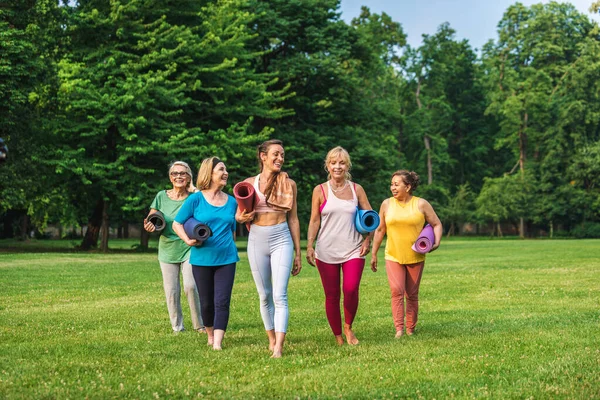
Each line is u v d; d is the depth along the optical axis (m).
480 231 73.00
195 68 28.31
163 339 6.77
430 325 7.60
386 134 50.66
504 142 68.31
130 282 13.37
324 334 7.12
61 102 26.67
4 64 24.14
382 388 4.61
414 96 68.38
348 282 6.45
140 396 4.40
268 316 6.25
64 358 5.69
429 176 67.31
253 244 6.22
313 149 33.50
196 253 6.47
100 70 27.08
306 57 32.94
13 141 25.55
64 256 22.55
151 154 27.14
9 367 5.28
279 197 6.19
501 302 9.66
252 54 31.00
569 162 62.84
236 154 28.17
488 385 4.66
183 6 29.84
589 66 62.41
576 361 5.33
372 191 35.94
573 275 14.27
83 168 26.03
